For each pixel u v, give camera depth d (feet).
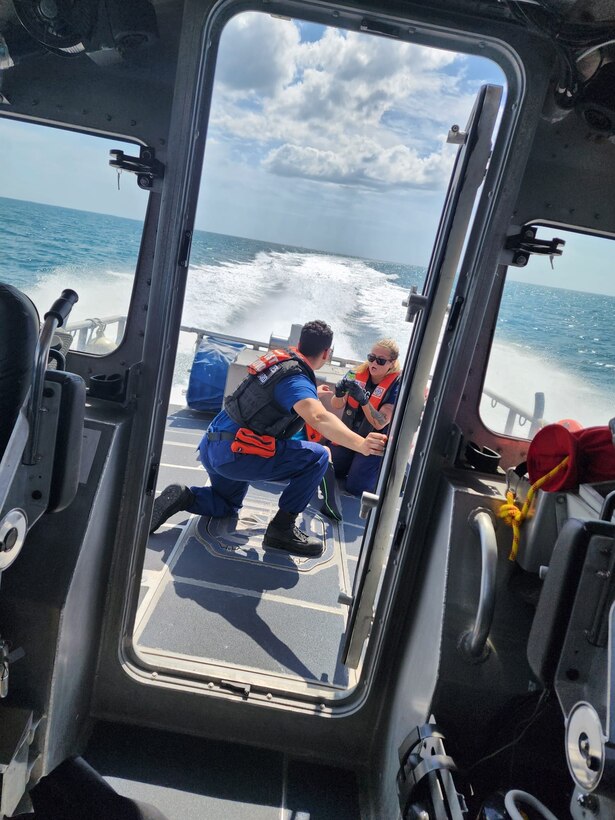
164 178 6.10
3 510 4.95
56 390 5.13
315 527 13.05
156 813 5.54
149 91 6.38
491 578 5.63
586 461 5.78
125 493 6.84
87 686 7.04
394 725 6.76
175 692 7.32
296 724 7.37
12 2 5.76
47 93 6.37
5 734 5.36
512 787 5.77
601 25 5.26
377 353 14.37
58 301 5.14
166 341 6.58
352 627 7.34
